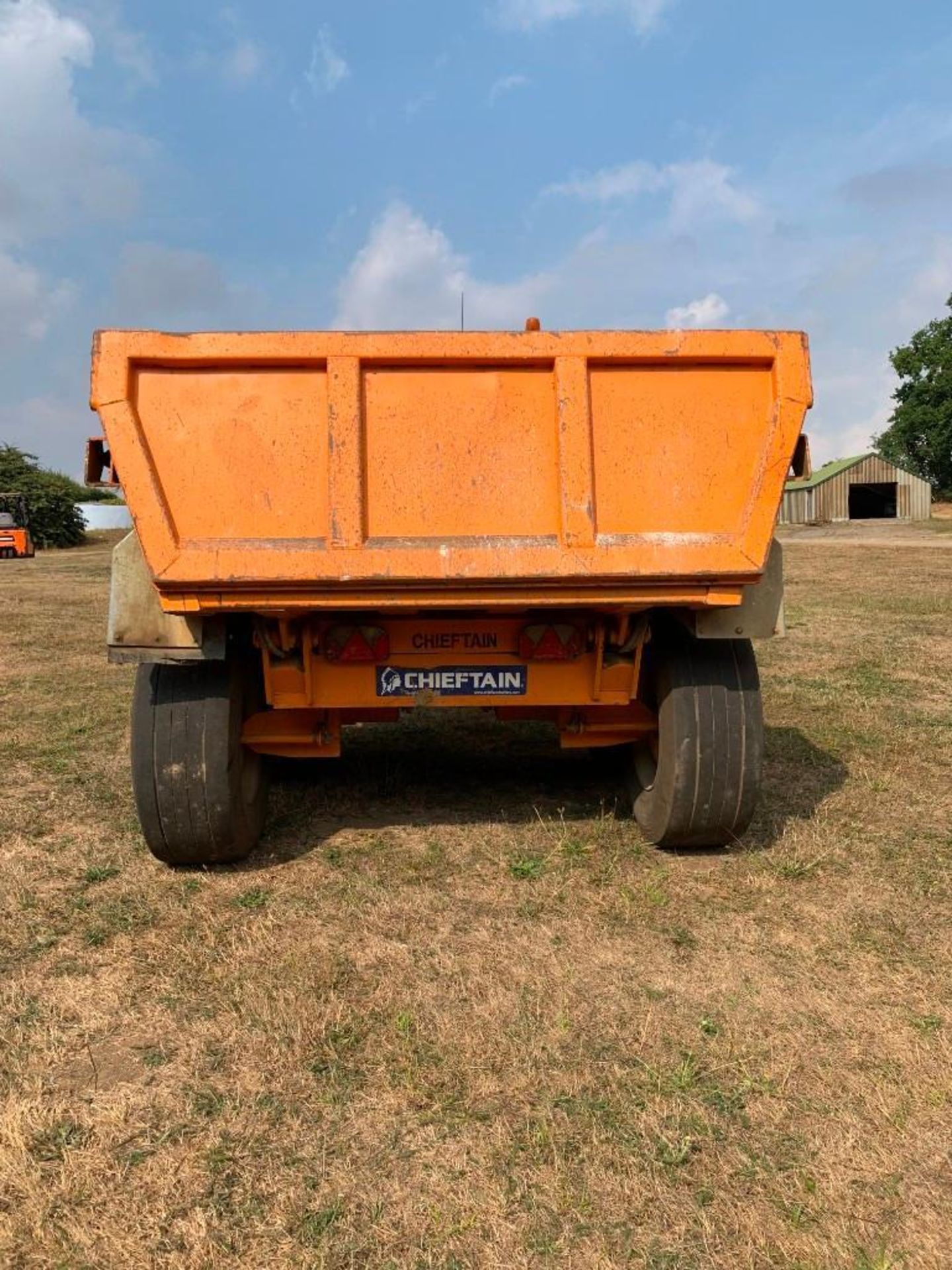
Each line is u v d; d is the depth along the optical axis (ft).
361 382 10.66
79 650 33.19
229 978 9.91
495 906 11.71
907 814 14.96
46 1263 6.26
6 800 15.96
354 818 14.99
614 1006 9.35
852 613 41.16
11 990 9.71
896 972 10.04
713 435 10.95
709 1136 7.47
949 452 214.69
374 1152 7.30
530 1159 7.21
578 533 10.65
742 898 11.91
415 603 10.75
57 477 146.00
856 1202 6.80
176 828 12.32
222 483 10.59
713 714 12.57
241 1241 6.45
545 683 12.59
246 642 13.01
